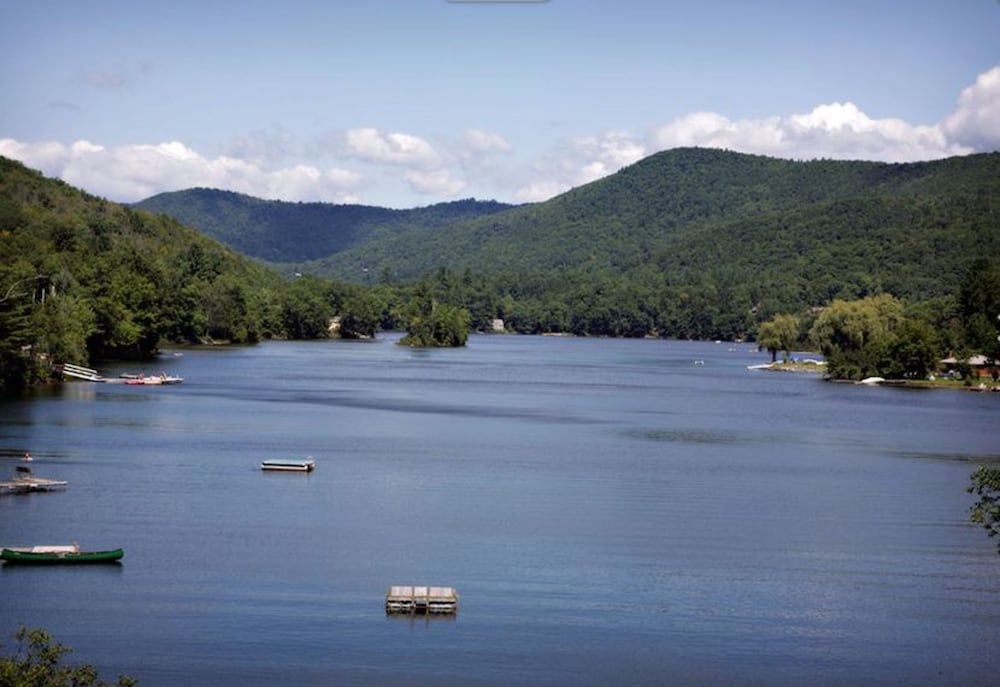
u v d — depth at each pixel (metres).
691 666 63.78
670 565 81.56
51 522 88.25
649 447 136.12
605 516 95.56
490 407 177.88
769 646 66.94
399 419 157.00
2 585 73.25
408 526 90.06
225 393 184.25
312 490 102.69
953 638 69.00
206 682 59.94
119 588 73.19
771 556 84.62
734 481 113.56
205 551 81.50
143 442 126.12
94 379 195.62
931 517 98.44
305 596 72.50
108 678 59.91
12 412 147.88
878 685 62.19
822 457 132.25
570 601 73.19
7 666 43.50
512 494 103.62
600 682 61.38
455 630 67.69
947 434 157.88
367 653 64.00
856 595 76.19
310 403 173.88
